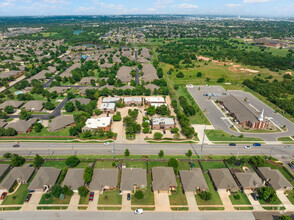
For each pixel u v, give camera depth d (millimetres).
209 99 193750
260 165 106625
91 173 95250
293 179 100062
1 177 98375
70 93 186875
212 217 81875
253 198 90250
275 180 95688
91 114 159625
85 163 109375
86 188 90562
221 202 88062
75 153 117438
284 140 133750
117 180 96500
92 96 183500
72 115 160000
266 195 86438
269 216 82750
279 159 115875
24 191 91938
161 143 127875
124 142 128125
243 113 154750
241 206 86438
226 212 83938
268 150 123312
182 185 94438
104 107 163500
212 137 135000
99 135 134125
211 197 89562
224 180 94188
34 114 162125
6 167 102312
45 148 121500
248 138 134750
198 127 146750
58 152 118062
